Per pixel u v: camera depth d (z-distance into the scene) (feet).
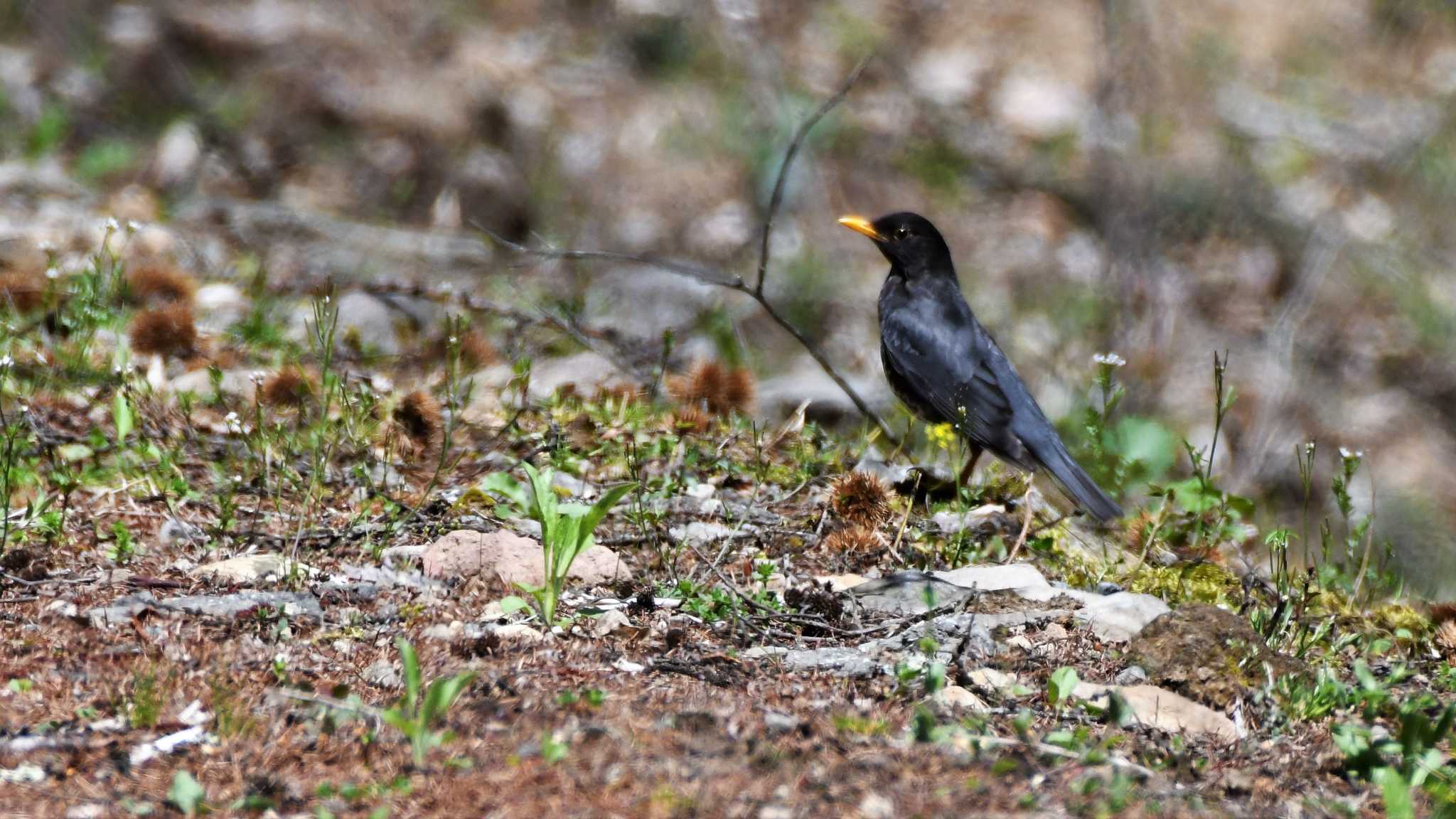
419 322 46.50
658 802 18.89
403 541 30.07
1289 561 37.63
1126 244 75.05
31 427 33.50
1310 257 78.28
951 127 84.33
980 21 93.35
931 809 19.12
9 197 57.41
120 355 35.91
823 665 24.43
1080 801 19.69
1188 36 94.63
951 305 41.55
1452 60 96.37
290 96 73.26
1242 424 64.59
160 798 19.01
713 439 37.17
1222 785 21.17
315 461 32.12
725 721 21.34
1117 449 39.81
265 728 20.84
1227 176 81.92
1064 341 69.05
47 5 76.38
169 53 74.49
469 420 37.50
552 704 21.77
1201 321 73.61
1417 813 20.80
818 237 75.00
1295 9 99.14
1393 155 87.10
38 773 19.49
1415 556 54.49
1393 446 65.26
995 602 28.17
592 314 57.98
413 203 70.18
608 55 85.51
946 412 40.01
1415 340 73.87
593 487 34.01
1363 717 24.18
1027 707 23.66
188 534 29.58
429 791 19.11
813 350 43.34
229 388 37.70
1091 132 83.25
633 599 27.04
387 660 23.41
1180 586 32.09
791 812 18.83
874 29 92.07
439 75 78.02
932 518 34.47
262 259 54.54
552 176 75.36
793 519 33.35
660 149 78.48
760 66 85.92
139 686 21.50
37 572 26.68
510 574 27.99
